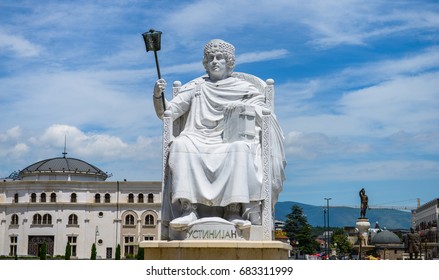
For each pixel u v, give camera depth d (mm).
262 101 15070
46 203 84750
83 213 85188
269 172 13867
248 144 13570
